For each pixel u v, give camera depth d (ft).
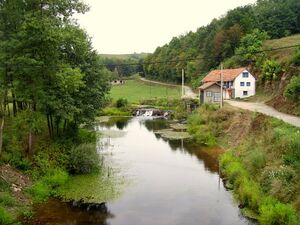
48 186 89.76
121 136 177.47
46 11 90.99
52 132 114.52
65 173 98.07
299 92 146.30
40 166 96.48
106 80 131.54
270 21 344.90
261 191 79.41
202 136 155.74
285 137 91.25
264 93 222.28
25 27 82.33
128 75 569.23
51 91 97.50
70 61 114.21
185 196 87.97
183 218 75.10
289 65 204.13
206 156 129.29
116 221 73.51
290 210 65.62
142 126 214.28
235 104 188.14
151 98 321.52
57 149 106.83
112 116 269.64
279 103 162.50
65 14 98.37
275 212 66.44
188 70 391.04
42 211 77.10
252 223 71.41
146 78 520.01
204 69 363.35
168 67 451.12
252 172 91.35
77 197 86.17
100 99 123.95
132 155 132.87
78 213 76.95
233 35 327.88
